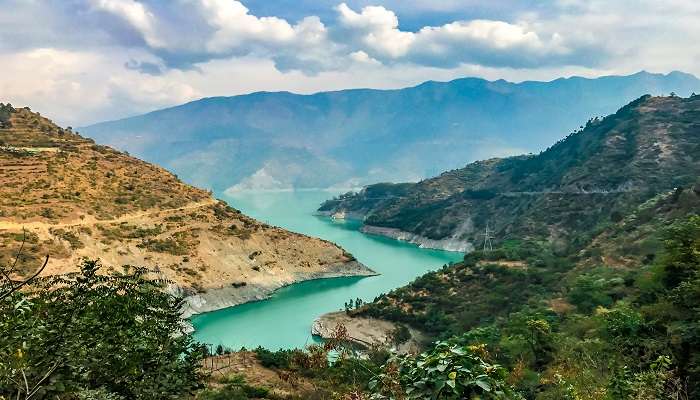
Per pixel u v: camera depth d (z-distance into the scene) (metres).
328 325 127.19
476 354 9.32
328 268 196.62
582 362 29.38
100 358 10.80
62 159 172.38
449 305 122.12
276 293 168.50
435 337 108.50
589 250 120.06
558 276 112.69
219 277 158.62
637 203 170.88
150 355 11.88
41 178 155.88
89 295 11.45
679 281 46.09
